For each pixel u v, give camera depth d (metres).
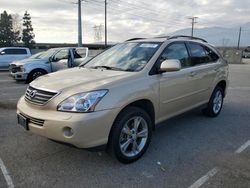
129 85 3.89
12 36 71.06
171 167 3.92
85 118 3.41
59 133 3.47
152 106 4.31
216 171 3.81
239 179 3.61
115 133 3.71
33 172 3.74
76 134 3.40
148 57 4.52
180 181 3.55
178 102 4.90
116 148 3.76
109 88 3.67
